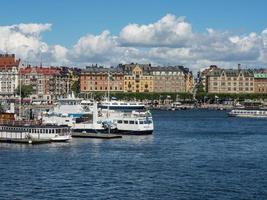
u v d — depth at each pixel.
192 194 88.81
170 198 86.19
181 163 120.38
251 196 87.81
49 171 107.81
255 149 149.00
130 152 138.88
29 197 86.00
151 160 124.62
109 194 88.50
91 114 198.00
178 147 152.62
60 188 92.38
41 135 158.50
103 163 119.00
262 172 108.75
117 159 125.56
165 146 154.75
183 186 94.88
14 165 114.38
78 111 198.75
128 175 104.62
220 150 146.00
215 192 90.31
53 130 159.12
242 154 137.25
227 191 91.19
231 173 107.56
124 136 185.25
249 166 116.56
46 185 94.56
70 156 128.88
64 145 151.88
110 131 191.00
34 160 121.56
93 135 176.75
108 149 144.50
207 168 113.62
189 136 190.75
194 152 140.75
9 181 97.69
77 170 109.50
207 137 187.62
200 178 102.12
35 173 105.44
